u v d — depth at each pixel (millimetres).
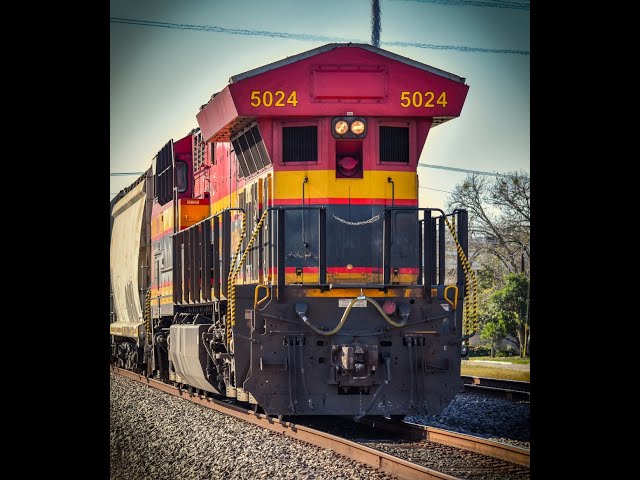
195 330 50375
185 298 55781
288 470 31531
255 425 42219
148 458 37125
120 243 81500
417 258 41812
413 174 42031
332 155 41219
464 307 41219
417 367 40031
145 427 44969
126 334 77125
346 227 41219
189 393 56812
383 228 40938
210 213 56125
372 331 39875
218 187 53875
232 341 40812
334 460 32812
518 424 45312
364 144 41438
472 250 92438
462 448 36062
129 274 75250
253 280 44438
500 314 89750
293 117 41406
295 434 38031
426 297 40312
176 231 58156
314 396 39562
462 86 41562
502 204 88938
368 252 41281
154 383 65875
